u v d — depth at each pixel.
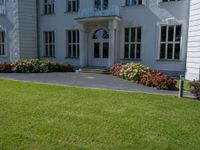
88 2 20.86
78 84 12.64
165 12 17.58
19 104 7.80
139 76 13.26
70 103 8.05
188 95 9.78
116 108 7.53
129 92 10.18
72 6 22.23
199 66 14.71
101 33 20.70
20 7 23.22
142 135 5.38
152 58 18.44
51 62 20.50
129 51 19.47
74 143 4.91
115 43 19.45
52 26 23.39
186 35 16.91
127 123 6.14
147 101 8.54
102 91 10.31
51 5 23.44
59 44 23.17
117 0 19.45
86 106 7.70
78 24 21.83
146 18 18.41
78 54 22.39
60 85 11.96
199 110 7.51
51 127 5.74
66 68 20.58
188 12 16.67
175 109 7.57
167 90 11.02
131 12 18.97
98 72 18.77
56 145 4.80
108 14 19.55
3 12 24.27
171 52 17.80
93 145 4.84
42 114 6.74
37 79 14.70
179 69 17.39
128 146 4.82
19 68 19.16
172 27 17.59
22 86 11.50
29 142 4.91
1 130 5.50
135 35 19.11
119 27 19.55
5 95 9.24
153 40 18.30
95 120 6.32
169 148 4.77
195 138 5.28
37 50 24.44
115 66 17.59
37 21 24.16
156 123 6.20
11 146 4.72
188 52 15.91
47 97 8.93
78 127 5.79
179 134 5.48
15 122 6.04
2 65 19.12
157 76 12.04
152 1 18.03
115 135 5.35
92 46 21.23
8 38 24.28
